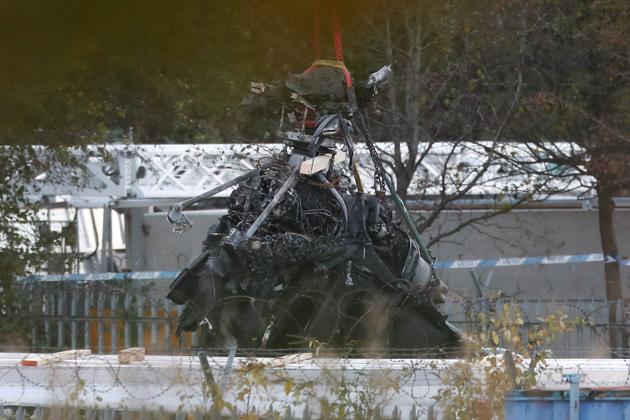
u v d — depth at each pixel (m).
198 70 44.59
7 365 33.06
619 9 55.06
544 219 66.06
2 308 52.25
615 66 57.38
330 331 32.28
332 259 32.22
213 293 31.34
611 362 35.31
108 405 29.47
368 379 29.45
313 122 33.91
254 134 60.38
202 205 71.12
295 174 32.75
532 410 27.20
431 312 33.47
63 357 34.53
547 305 49.84
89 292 52.75
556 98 55.50
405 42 56.56
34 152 52.97
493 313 37.25
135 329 51.06
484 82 57.56
